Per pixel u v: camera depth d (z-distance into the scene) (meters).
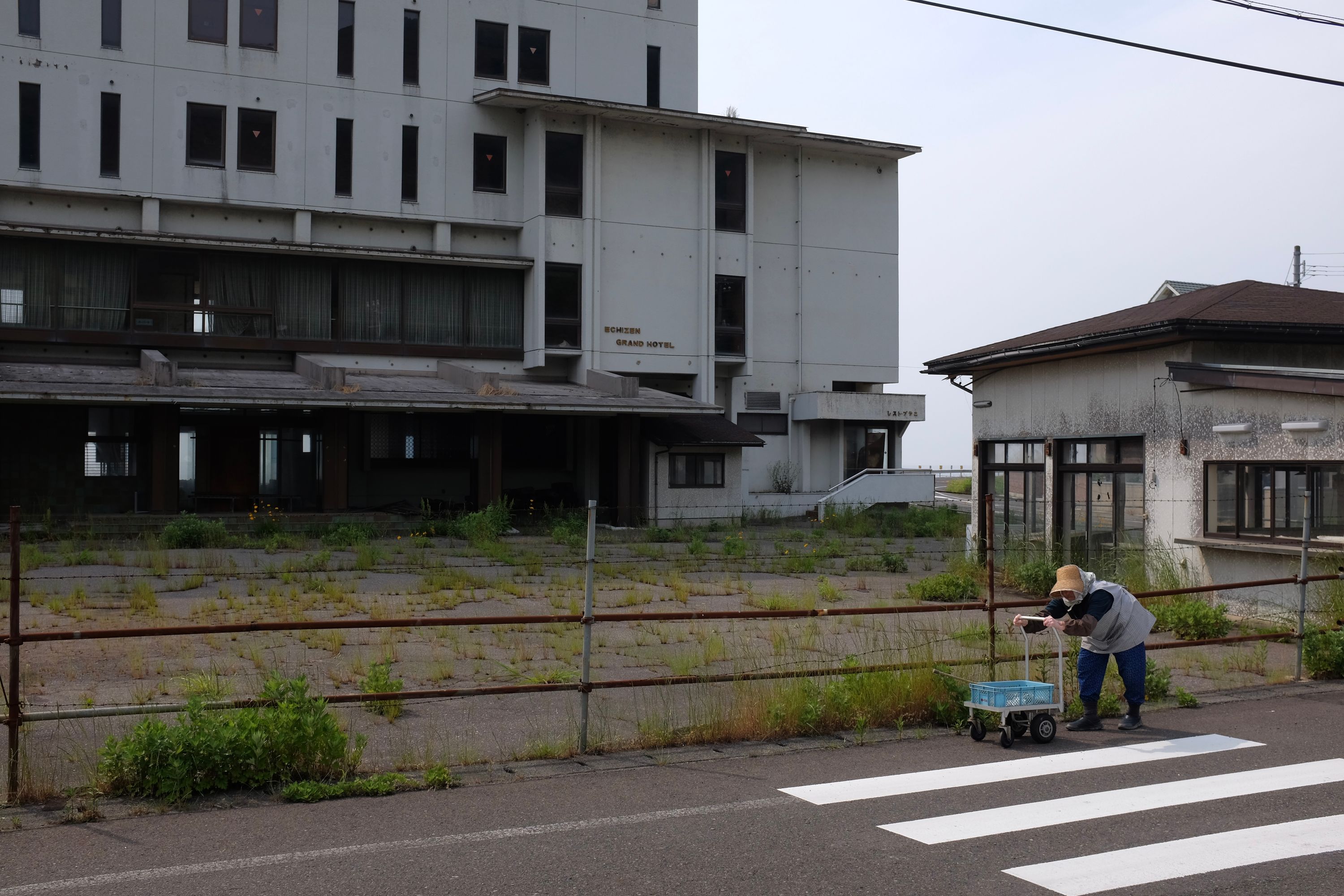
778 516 39.91
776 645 12.05
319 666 10.96
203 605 14.81
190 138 34.12
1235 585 10.72
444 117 37.03
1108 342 16.33
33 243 32.00
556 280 37.09
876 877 5.28
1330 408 13.57
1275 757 7.79
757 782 7.05
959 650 11.27
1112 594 8.66
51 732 8.17
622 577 20.44
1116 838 5.92
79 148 32.81
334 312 35.44
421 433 36.34
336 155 35.81
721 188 40.16
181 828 6.00
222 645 12.05
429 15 37.03
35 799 6.48
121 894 5.00
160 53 33.75
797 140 41.16
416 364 36.25
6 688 9.31
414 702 9.51
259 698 7.28
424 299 36.62
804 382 42.44
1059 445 18.45
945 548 28.77
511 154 37.81
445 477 36.75
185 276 33.75
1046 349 17.64
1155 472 16.28
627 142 38.41
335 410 29.91
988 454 20.48
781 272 42.34
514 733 8.37
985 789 6.90
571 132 37.53
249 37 34.91
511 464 37.97
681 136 39.16
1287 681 10.86
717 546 28.20
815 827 6.07
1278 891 5.15
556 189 37.22
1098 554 17.64
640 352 38.25
